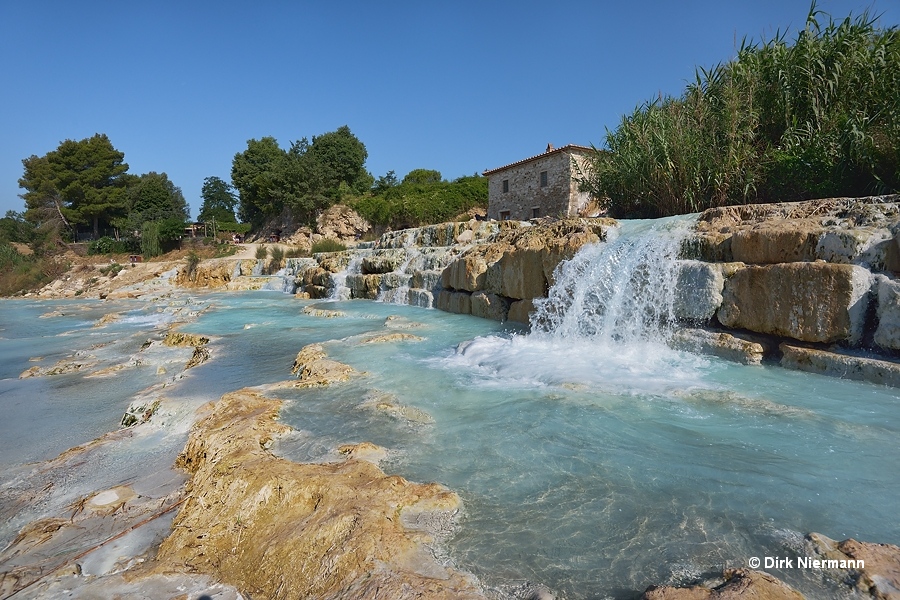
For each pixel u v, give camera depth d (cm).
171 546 325
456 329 1009
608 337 801
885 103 898
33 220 5241
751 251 666
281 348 915
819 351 579
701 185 1173
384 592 241
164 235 4300
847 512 310
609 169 1445
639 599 238
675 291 723
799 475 358
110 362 941
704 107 1204
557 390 572
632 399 530
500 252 1199
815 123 1025
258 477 355
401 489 339
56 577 299
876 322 546
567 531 300
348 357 768
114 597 279
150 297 2455
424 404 545
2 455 515
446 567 267
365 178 5294
